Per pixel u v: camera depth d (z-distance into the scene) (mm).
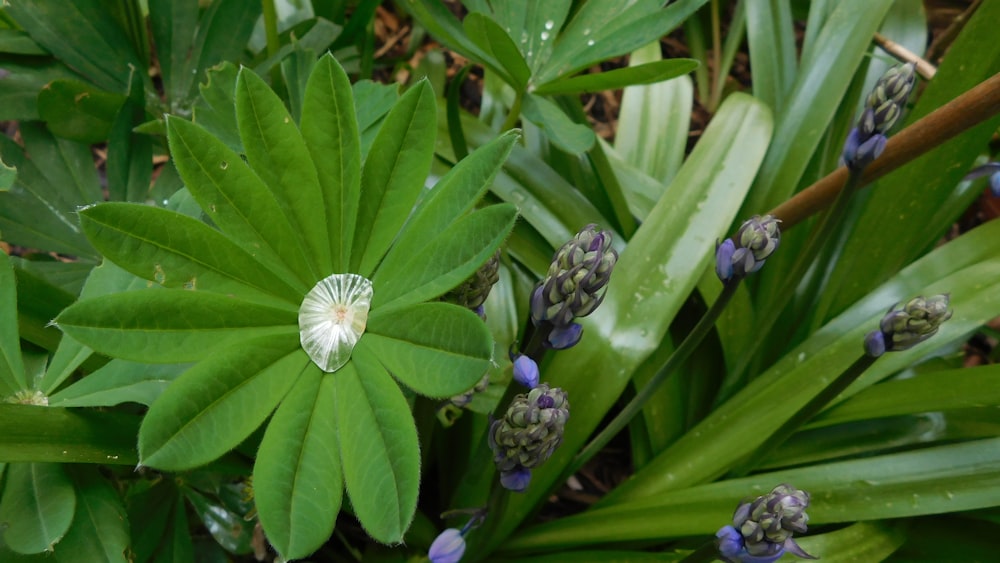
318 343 372
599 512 488
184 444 347
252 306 369
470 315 344
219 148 364
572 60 496
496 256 386
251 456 442
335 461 361
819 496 465
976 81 505
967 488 454
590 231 364
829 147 590
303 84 512
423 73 671
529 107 491
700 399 554
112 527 405
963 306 497
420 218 373
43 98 481
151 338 356
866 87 592
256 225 373
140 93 492
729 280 418
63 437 386
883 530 470
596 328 497
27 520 391
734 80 786
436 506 552
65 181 499
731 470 509
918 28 615
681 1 473
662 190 580
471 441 525
